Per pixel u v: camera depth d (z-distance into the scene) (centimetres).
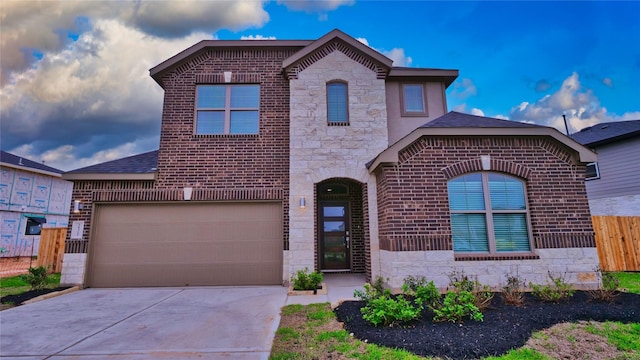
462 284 639
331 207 1163
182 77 1030
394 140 1086
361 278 999
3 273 1295
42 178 2159
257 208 958
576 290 711
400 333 451
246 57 1060
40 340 470
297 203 931
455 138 799
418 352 393
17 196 1995
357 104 1000
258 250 934
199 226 940
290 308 638
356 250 1128
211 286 905
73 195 927
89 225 914
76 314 616
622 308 558
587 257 752
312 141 966
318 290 803
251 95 1042
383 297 520
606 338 443
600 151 1623
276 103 1027
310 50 1005
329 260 1134
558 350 405
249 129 1015
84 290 864
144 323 555
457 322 492
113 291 846
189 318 586
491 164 788
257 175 970
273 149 990
